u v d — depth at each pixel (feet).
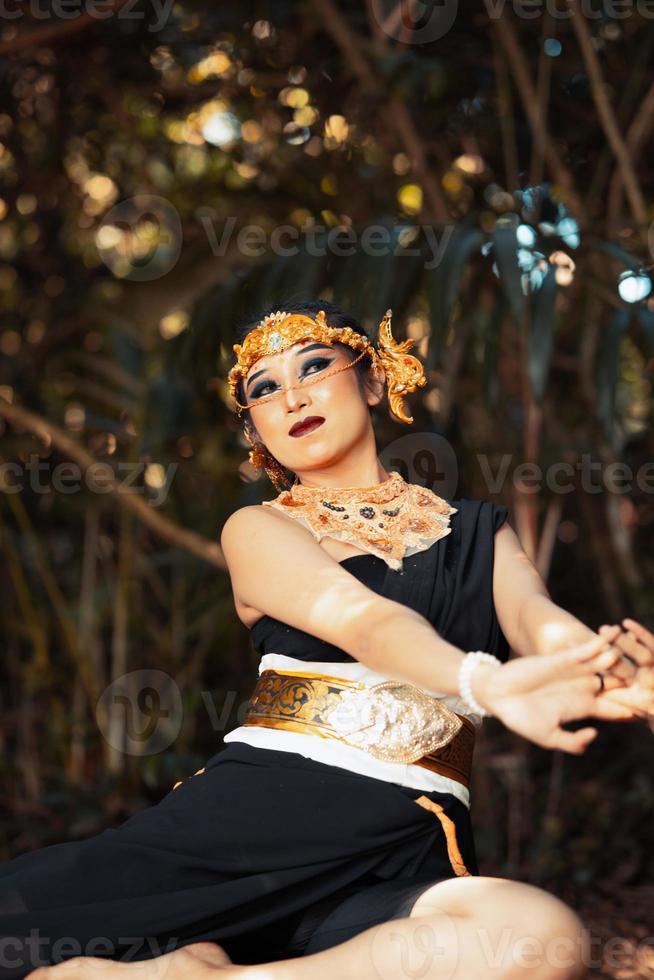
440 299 24.79
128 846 15.15
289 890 14.97
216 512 33.78
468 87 33.37
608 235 28.86
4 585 34.27
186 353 28.76
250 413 17.58
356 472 17.26
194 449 33.45
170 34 34.86
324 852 14.82
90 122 37.47
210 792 15.52
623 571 32.07
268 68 35.12
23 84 36.37
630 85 31.68
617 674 13.39
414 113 33.12
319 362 16.97
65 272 37.29
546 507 31.89
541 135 30.40
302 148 35.35
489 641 16.25
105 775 31.35
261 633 16.30
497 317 26.37
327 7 30.63
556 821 29.07
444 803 15.28
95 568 35.12
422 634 13.88
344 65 33.78
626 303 26.53
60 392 35.37
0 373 33.99
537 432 28.50
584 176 33.58
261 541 16.06
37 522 35.53
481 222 31.27
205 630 33.63
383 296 25.38
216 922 14.92
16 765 32.24
